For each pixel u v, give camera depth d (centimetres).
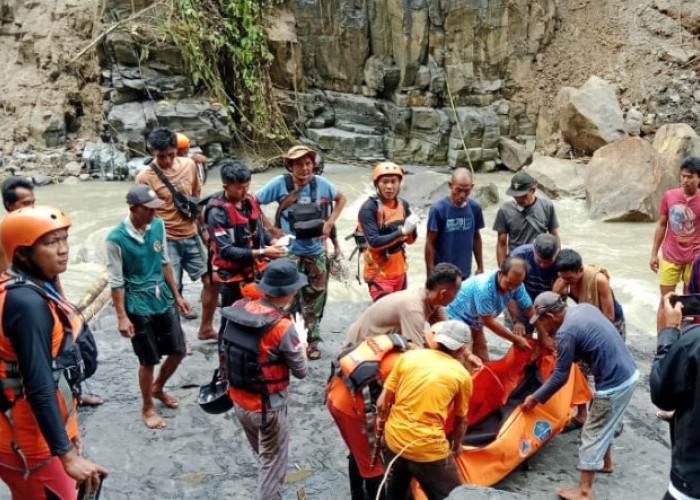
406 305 469
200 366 625
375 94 1772
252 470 490
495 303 520
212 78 1622
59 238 321
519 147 1722
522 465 494
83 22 1648
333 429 540
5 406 322
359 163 1736
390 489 430
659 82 1759
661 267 750
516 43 1791
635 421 557
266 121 1702
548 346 517
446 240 646
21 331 307
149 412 539
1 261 460
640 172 1358
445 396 398
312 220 603
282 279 413
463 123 1722
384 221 624
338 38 1748
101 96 1623
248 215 578
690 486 311
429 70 1741
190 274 675
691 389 307
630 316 940
